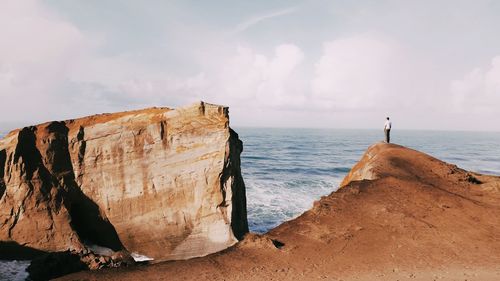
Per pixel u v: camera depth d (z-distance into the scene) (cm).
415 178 2162
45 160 2062
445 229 1435
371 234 1428
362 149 9719
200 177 2078
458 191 1934
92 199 2141
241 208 2334
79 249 1955
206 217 2061
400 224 1492
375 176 2208
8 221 1947
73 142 2131
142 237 2106
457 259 1212
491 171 5444
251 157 6919
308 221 1593
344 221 1555
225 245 2014
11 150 1995
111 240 2117
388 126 3281
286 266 1212
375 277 1117
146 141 2139
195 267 1218
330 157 7344
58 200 2041
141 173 2130
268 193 3778
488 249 1270
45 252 1928
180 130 2120
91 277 1154
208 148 2080
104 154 2144
